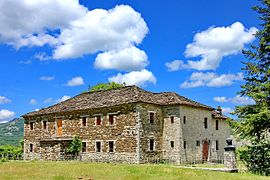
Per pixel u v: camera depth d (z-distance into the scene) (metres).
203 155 49.38
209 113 52.03
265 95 30.19
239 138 32.12
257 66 32.62
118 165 34.94
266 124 30.48
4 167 32.97
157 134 46.25
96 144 47.31
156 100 47.59
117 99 47.19
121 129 45.03
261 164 30.08
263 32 32.41
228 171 29.92
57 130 52.41
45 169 30.53
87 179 23.91
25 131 57.41
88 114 48.78
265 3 32.62
